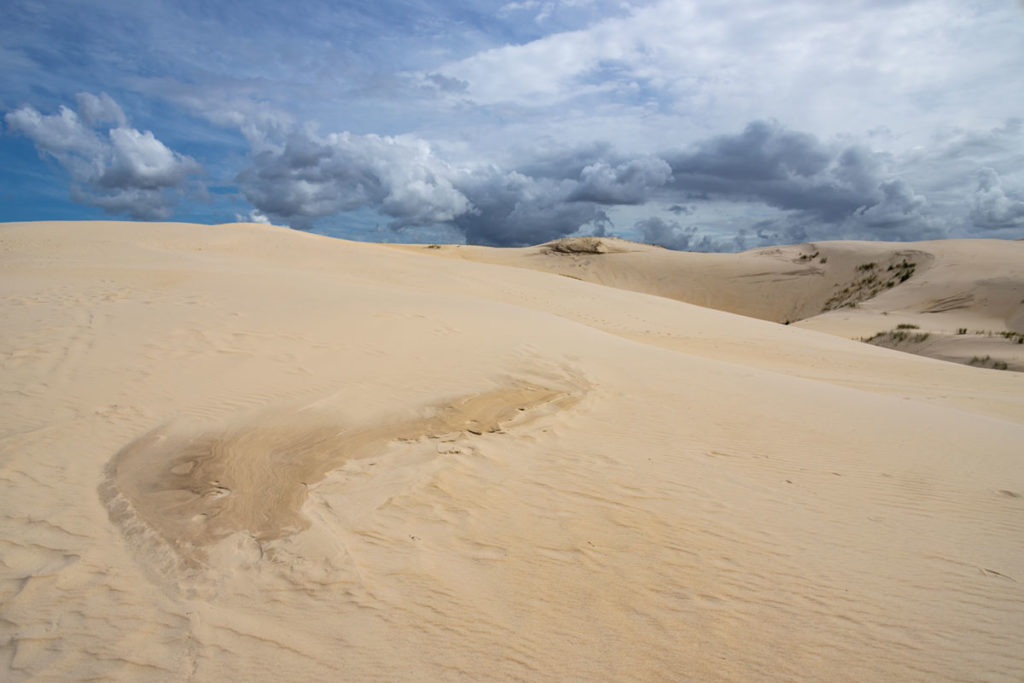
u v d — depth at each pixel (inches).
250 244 1085.8
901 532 175.2
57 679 108.7
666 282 2551.7
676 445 249.4
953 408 419.2
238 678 110.0
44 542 156.5
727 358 645.3
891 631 127.4
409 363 353.1
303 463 218.1
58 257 790.5
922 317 1461.6
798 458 238.7
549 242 3356.3
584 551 159.8
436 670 113.0
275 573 147.1
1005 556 162.2
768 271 2436.0
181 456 219.3
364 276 938.7
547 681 110.6
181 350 341.7
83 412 253.0
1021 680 112.3
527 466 220.2
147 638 121.0
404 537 165.8
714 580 146.9
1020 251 1888.5
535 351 406.3
